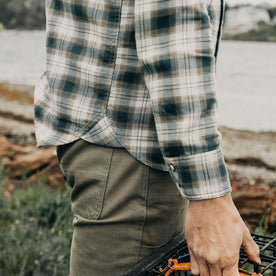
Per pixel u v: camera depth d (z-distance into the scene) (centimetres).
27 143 558
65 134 112
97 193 111
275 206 264
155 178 107
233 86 1609
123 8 104
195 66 91
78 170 113
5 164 435
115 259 112
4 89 895
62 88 112
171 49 91
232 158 488
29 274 240
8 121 665
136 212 108
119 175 108
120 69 105
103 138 108
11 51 3144
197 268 94
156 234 111
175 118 91
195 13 91
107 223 110
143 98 105
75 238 118
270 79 1898
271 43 6262
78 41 110
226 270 90
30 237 274
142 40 94
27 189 384
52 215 309
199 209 91
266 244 108
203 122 91
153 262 104
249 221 267
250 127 764
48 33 117
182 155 91
